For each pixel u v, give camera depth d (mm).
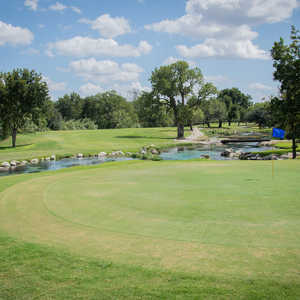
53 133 67375
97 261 5148
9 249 5805
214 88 63344
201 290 4086
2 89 42875
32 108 44844
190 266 4828
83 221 7668
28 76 45031
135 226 7074
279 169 16281
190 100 65125
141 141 56312
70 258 5309
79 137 60469
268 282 4234
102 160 34438
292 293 3938
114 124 115438
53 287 4324
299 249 5379
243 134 82562
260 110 93438
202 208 8414
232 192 10398
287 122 30141
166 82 60844
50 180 15164
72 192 11594
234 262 4922
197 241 5938
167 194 10477
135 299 3932
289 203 8617
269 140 58969
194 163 22250
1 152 39250
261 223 6918
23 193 11805
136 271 4723
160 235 6383
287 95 29797
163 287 4207
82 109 131750
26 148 43438
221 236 6168
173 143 54406
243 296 3910
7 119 44531
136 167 20484
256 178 13367
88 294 4102
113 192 11227
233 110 125500
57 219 7973
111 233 6652
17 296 4113
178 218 7566
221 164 20547
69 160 34625
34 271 4844
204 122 119500
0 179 16281
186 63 62094
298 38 28906
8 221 7996
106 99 118312
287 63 29359
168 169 18500
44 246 5945
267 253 5242
